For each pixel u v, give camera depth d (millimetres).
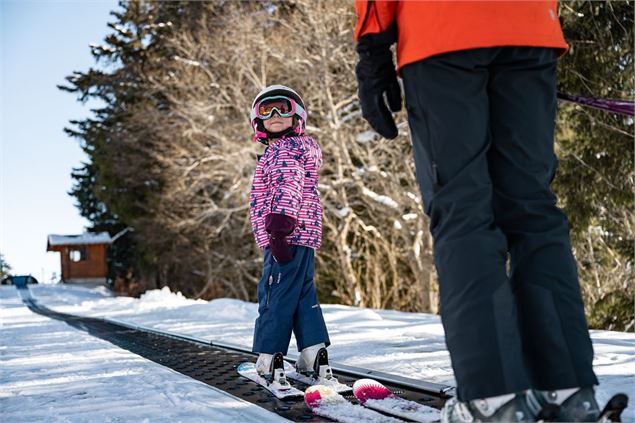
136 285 27594
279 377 2135
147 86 22156
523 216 1378
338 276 19875
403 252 18672
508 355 1233
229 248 22828
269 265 2275
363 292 19859
